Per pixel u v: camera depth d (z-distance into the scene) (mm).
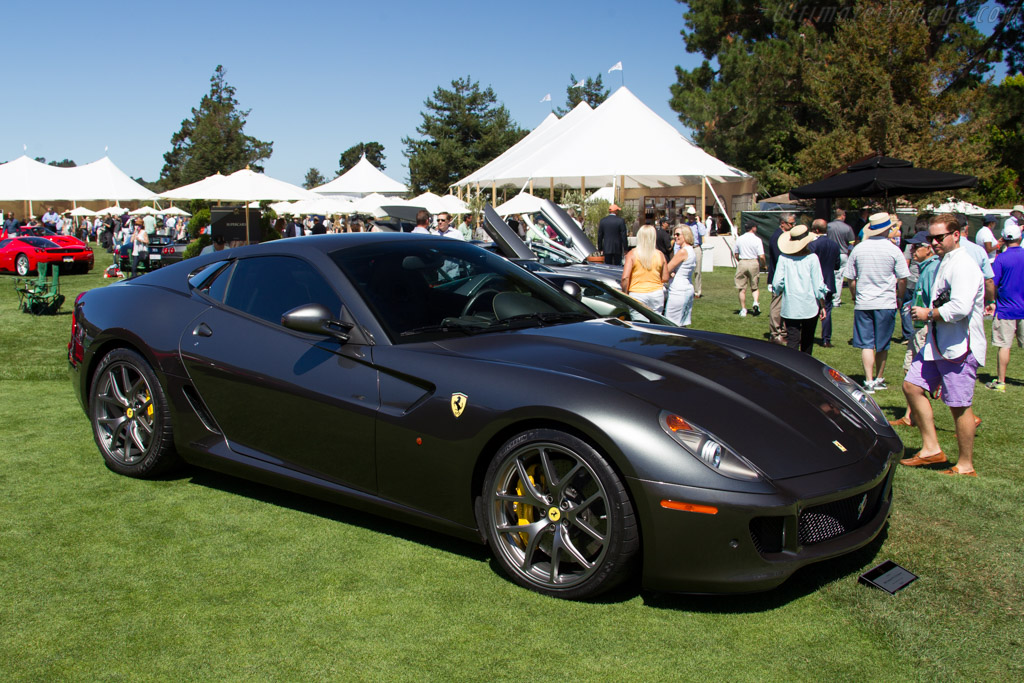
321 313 3314
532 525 2891
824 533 2768
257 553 3227
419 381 3127
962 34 27844
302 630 2627
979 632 2574
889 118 22766
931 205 21359
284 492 3953
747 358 3424
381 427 3188
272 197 20703
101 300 4324
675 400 2824
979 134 25750
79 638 2578
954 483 4125
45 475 4184
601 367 3027
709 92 34250
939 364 4230
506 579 3000
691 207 14680
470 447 2973
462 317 3535
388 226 20141
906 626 2611
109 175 37156
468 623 2666
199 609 2768
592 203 22312
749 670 2371
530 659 2441
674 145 21062
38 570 3066
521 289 3936
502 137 63375
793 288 7336
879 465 2918
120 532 3436
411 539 3379
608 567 2711
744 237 11875
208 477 4180
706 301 14125
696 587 2631
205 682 2338
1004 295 6773
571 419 2738
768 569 2602
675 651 2479
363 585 2947
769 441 2768
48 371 7047
